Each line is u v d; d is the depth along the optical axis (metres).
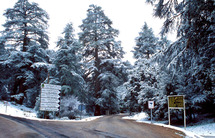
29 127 8.83
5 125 8.88
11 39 28.27
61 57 27.03
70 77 26.83
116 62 34.78
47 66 25.62
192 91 13.89
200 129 10.43
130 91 28.44
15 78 29.39
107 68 36.44
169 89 15.45
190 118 15.06
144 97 20.62
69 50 26.62
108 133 8.24
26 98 28.62
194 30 10.65
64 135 7.14
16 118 12.62
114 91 37.72
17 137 6.21
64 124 11.85
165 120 18.67
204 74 10.85
